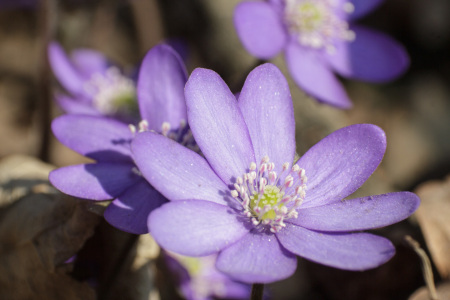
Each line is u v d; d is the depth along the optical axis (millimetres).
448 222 160
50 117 194
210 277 179
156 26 219
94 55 210
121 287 152
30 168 169
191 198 131
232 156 136
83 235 143
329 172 138
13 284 154
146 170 128
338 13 189
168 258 167
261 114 139
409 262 162
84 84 201
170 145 132
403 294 163
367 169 136
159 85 146
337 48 186
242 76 172
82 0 207
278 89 139
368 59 187
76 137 144
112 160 143
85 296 148
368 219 131
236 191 134
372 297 167
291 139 140
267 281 124
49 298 151
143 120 145
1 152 227
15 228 153
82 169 138
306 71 180
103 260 151
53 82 203
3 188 162
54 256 146
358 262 126
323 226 133
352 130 137
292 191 139
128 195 136
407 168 232
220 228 131
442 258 157
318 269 176
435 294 147
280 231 134
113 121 146
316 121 204
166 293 172
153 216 125
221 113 135
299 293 182
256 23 175
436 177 225
